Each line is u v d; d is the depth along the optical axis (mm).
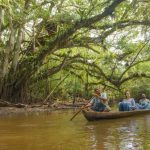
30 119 14898
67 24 19859
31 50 21734
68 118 15281
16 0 18641
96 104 14906
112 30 20906
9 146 8336
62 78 26125
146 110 16938
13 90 21719
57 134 10180
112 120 14219
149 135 9797
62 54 23234
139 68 27547
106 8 18656
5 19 20125
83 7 19516
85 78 26891
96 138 9359
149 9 19641
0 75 20891
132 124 12719
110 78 25922
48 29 21703
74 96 26016
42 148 8047
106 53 24062
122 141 8828
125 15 20344
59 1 20719
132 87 31109
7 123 13336
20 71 21641
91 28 20328
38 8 19547
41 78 23188
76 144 8484
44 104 22922
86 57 24016
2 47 21000
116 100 29266
